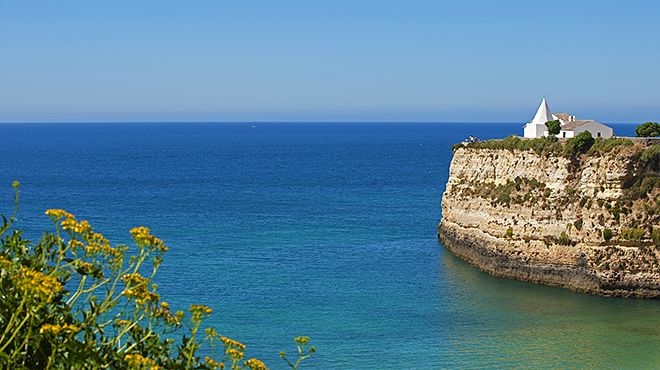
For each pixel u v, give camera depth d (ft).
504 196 218.79
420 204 374.02
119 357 47.75
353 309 173.17
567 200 202.39
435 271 217.15
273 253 237.04
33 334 45.80
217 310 169.37
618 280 189.37
